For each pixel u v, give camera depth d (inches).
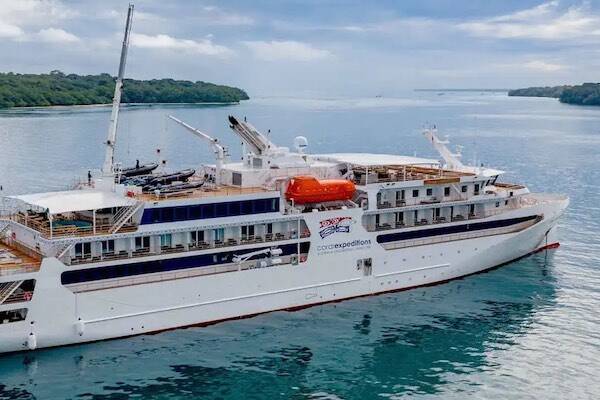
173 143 6988.2
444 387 1692.9
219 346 1900.8
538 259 2770.7
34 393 1624.0
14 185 4256.9
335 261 2230.6
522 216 2684.5
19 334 1766.7
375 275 2319.1
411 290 2394.2
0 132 7795.3
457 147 2837.1
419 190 2438.5
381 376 1749.5
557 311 2197.3
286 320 2096.5
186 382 1697.8
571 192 4301.2
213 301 2021.4
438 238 2466.8
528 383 1713.8
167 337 1941.4
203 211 2022.6
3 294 1739.7
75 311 1828.2
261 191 2158.0
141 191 2047.2
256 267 2096.5
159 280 1948.8
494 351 1898.4
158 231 1958.7
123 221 1905.8
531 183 4692.4
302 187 2174.0
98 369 1745.8
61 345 1841.8
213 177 2358.5
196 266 2032.5
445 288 2421.3
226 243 2071.9
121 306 1886.1
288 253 2162.9
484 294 2357.3
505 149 6988.2
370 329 2044.8
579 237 3115.2
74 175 4694.9
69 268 1819.6
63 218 2033.7
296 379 1724.9
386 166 2418.8
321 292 2219.5
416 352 1891.0
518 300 2298.2
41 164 5231.3
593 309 2212.1
